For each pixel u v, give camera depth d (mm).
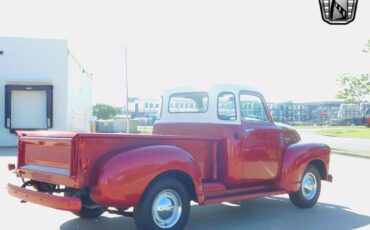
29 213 7688
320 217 7668
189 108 7844
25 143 6402
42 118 21781
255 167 7395
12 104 21484
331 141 29562
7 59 21516
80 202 5215
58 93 21938
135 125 35281
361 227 6992
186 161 5988
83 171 5230
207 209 8250
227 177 6992
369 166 16469
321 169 8672
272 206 8578
